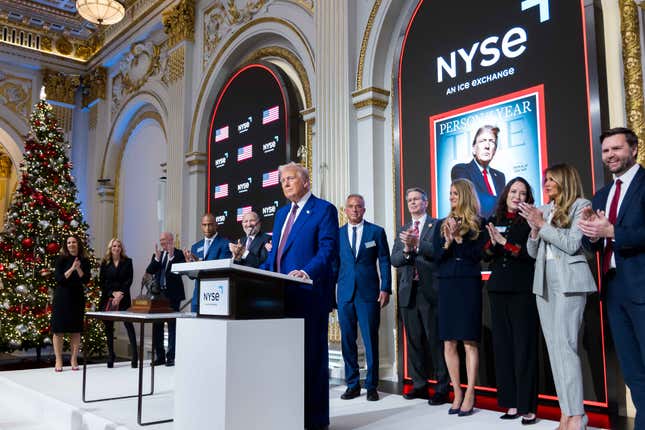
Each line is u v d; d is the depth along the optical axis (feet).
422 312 12.85
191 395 7.54
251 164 23.04
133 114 33.50
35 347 25.79
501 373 10.66
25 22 35.35
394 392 14.07
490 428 9.84
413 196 13.12
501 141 14.12
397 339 15.72
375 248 13.64
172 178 27.81
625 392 11.41
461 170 15.01
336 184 18.12
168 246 20.30
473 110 14.89
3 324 24.29
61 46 36.99
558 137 12.91
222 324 7.17
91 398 13.43
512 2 14.23
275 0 22.95
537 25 13.62
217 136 25.36
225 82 26.21
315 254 9.78
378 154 17.62
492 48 14.60
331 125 18.53
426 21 16.47
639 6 12.11
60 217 26.63
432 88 16.07
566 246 8.87
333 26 18.92
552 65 13.21
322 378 9.37
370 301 13.32
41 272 24.71
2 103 34.76
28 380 16.66
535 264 9.78
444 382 12.32
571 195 9.20
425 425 10.09
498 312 10.66
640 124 11.96
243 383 7.22
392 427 9.93
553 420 10.61
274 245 10.29
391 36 17.99
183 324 7.86
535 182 13.28
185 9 28.07
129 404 12.69
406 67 16.90
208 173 25.72
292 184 9.90
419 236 13.00
